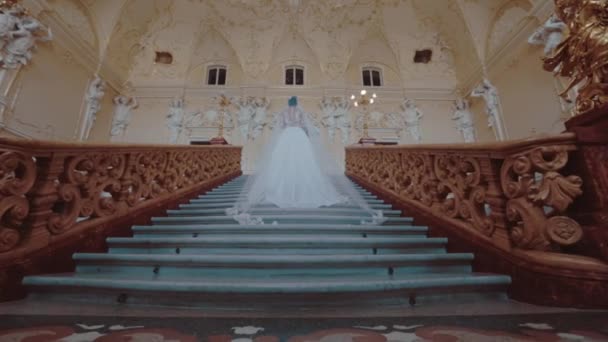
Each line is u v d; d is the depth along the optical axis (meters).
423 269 1.83
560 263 1.29
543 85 7.17
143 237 2.35
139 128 10.41
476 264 1.82
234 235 2.48
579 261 1.26
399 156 3.54
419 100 11.23
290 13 10.83
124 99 10.35
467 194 2.05
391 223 2.82
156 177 3.19
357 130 10.72
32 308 1.32
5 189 1.47
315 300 1.39
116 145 2.31
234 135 10.54
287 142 3.73
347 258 1.78
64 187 1.80
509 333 1.01
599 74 1.35
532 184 1.45
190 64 11.49
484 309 1.32
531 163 1.45
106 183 2.24
